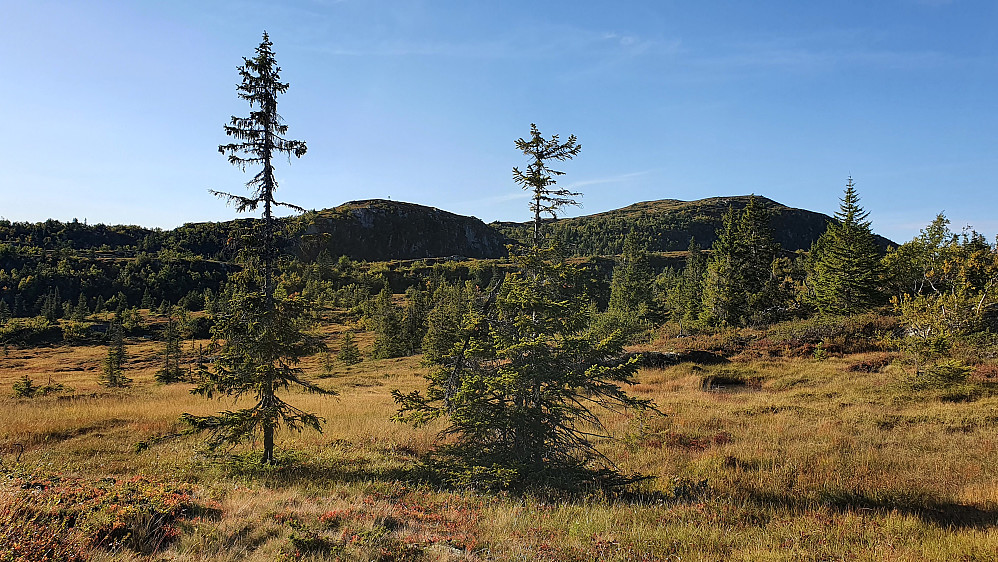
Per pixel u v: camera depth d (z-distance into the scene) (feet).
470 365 41.37
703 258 386.32
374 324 314.35
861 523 31.07
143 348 280.10
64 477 34.12
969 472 41.73
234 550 22.44
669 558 24.62
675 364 106.32
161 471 41.19
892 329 108.58
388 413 74.64
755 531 29.19
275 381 44.34
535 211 43.96
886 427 58.59
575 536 26.94
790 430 58.34
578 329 39.91
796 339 114.21
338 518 27.43
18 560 18.53
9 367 225.56
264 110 41.88
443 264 638.53
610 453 52.03
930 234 162.71
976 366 80.59
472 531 27.37
